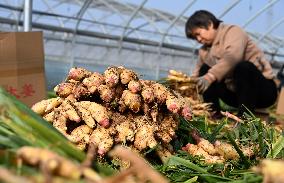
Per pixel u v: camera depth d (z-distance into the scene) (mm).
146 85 2350
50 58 13750
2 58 2629
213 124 3449
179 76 4617
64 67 12930
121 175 1011
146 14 13352
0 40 2625
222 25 5066
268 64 5297
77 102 2217
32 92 2736
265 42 14570
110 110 2264
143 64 14953
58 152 1275
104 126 2133
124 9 13062
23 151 1007
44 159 994
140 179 1287
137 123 2238
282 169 1022
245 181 1734
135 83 2248
